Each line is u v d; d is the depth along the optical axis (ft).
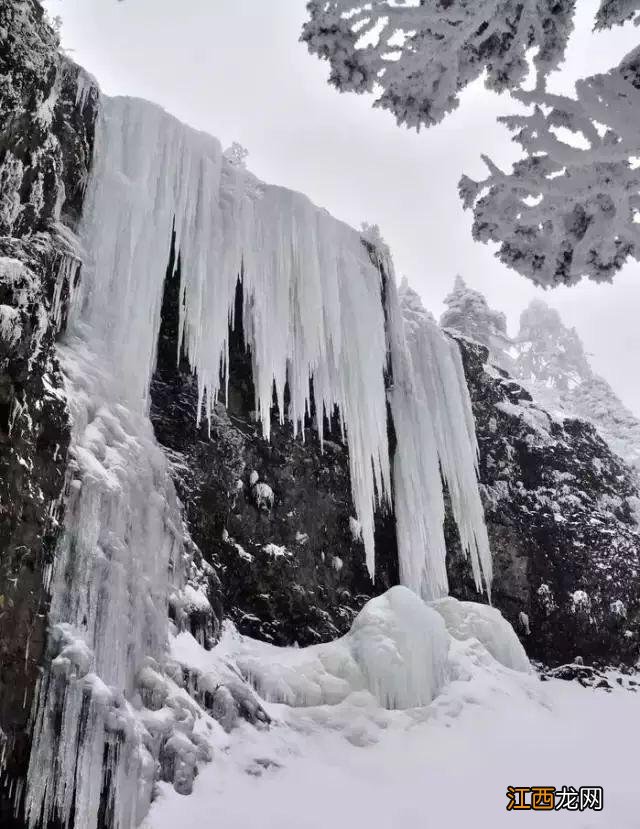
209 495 34.55
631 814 25.40
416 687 32.19
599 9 10.19
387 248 48.16
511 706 34.78
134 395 29.17
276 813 20.90
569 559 54.70
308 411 39.86
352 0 11.35
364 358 42.47
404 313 52.24
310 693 29.48
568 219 10.69
